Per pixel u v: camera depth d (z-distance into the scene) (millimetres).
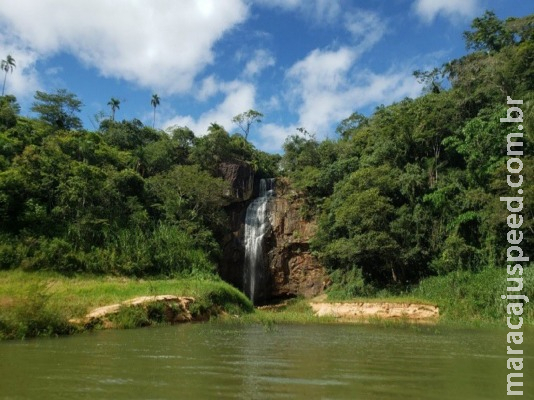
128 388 7312
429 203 42188
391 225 40312
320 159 59062
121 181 45125
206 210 50094
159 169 55500
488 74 48781
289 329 21391
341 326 24016
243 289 51281
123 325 19984
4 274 31938
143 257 39781
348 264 43312
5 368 9094
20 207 37594
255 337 17031
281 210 52969
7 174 37656
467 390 7609
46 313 16047
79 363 9844
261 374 8867
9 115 48781
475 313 30469
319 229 47469
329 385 7875
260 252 51688
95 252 37625
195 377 8414
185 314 25172
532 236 34469
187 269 41906
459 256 36969
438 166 44844
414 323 26641
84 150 47500
